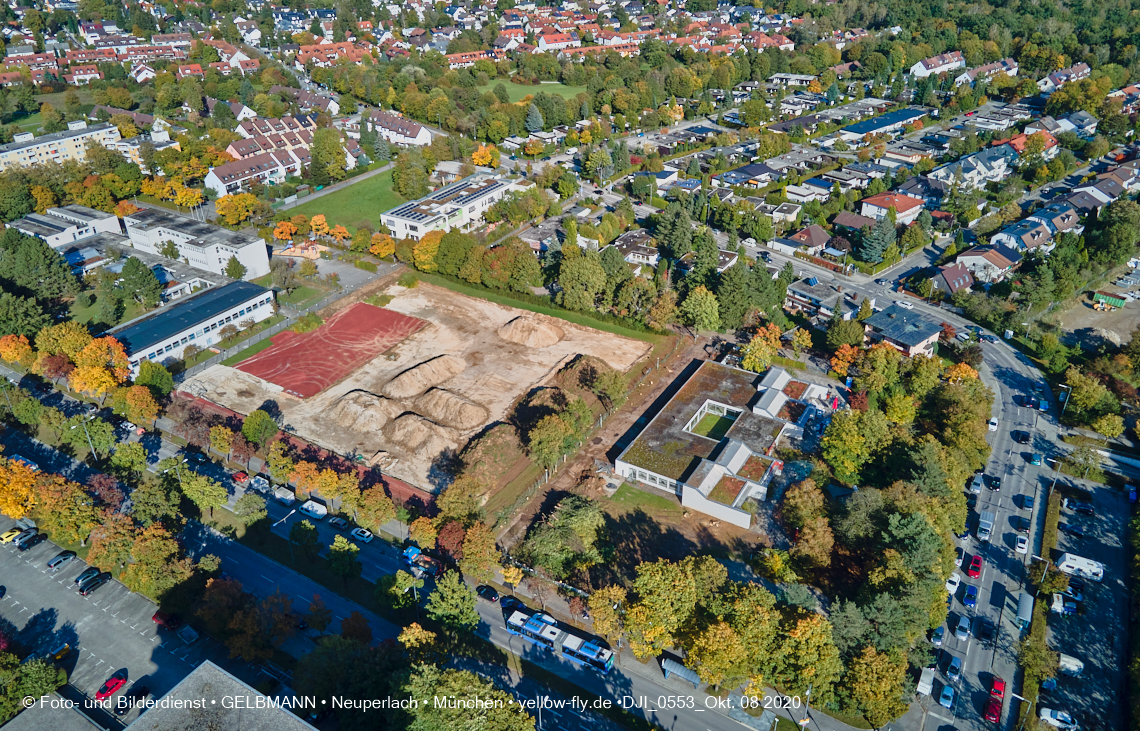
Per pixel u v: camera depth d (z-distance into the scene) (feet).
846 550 409.28
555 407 543.39
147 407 524.93
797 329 631.56
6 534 447.42
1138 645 366.22
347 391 581.53
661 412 535.60
